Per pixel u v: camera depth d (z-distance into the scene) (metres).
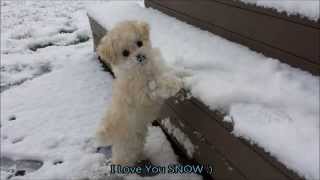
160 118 0.76
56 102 0.97
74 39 1.42
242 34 0.65
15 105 0.98
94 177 0.68
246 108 0.48
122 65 0.55
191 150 0.65
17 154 0.77
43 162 0.75
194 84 0.57
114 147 0.64
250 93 0.49
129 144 0.62
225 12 0.68
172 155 0.70
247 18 0.62
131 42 0.54
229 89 0.52
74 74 1.12
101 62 1.19
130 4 1.17
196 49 0.68
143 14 1.00
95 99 0.96
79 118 0.88
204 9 0.76
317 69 0.49
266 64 0.55
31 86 1.08
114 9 1.11
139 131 0.62
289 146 0.39
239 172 0.50
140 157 0.68
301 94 0.46
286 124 0.42
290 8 0.50
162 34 0.81
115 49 0.54
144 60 0.54
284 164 0.39
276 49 0.56
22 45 1.39
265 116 0.45
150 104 0.58
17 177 0.71
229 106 0.50
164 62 0.58
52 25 1.56
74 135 0.81
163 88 0.55
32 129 0.86
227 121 0.49
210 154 0.58
